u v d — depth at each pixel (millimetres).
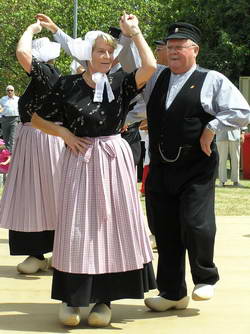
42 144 5746
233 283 5562
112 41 4227
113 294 4262
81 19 33625
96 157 4246
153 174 4617
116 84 4277
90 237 4199
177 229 4625
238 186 13734
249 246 7078
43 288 5402
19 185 5777
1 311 4770
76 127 4258
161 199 4598
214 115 4492
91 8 33719
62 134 4281
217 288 5402
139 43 4270
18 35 34250
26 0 34219
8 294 5227
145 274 4418
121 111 4312
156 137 4555
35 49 5480
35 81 4574
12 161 5836
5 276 5785
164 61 5816
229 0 19516
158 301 4707
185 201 4492
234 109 4410
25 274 5852
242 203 11039
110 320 4477
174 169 4520
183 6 21047
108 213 4215
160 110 4535
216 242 7281
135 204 4336
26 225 5734
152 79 4633
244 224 8547
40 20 4770
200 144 4480
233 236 7656
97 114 4234
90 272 4172
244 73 20234
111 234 4234
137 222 4328
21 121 5875
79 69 5891
